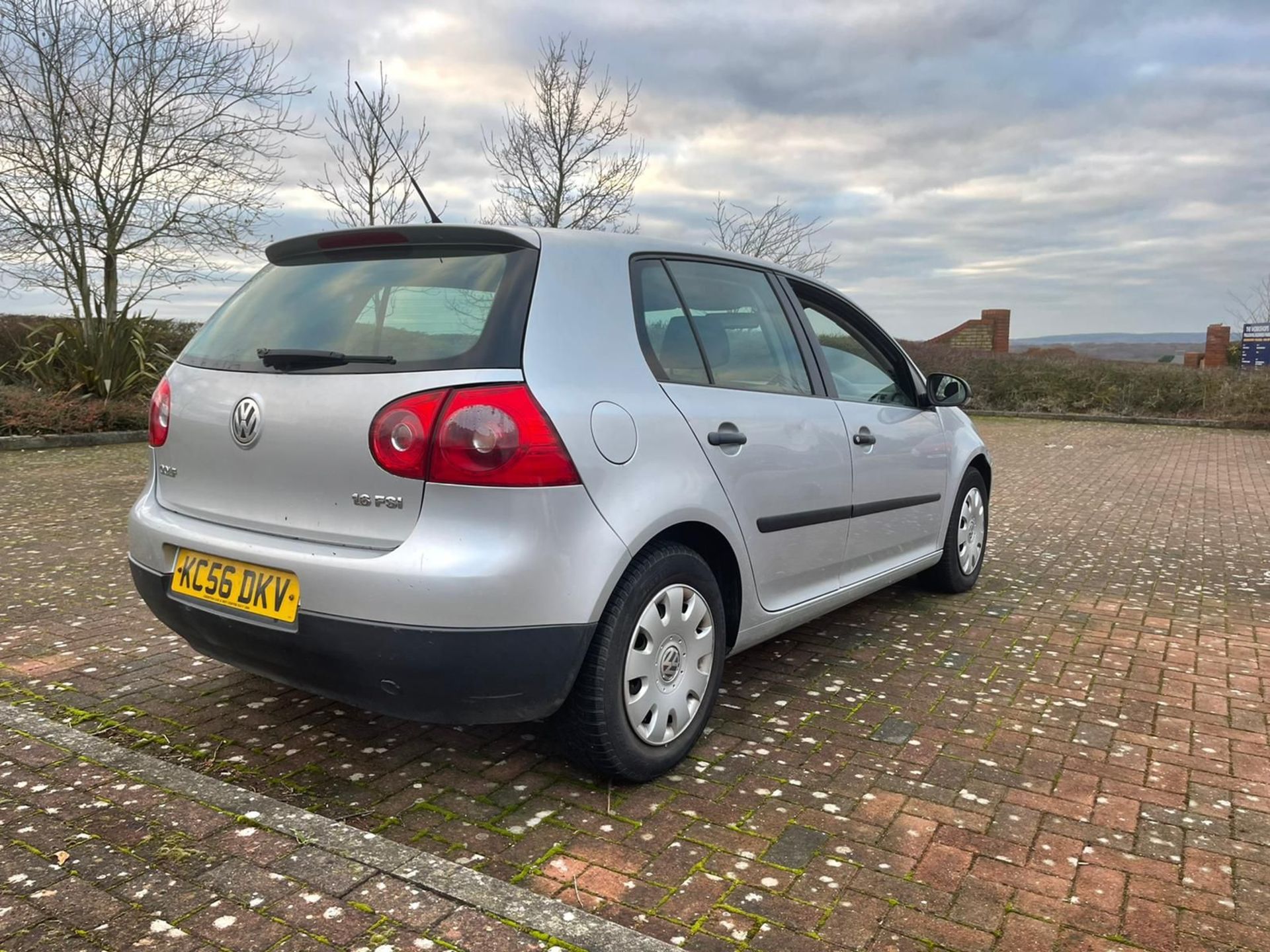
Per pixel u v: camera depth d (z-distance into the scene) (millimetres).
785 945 2070
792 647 4238
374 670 2410
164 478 3023
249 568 2629
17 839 2348
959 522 5055
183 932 2004
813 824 2613
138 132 14617
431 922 2057
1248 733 3312
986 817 2676
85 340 13680
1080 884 2344
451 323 2576
